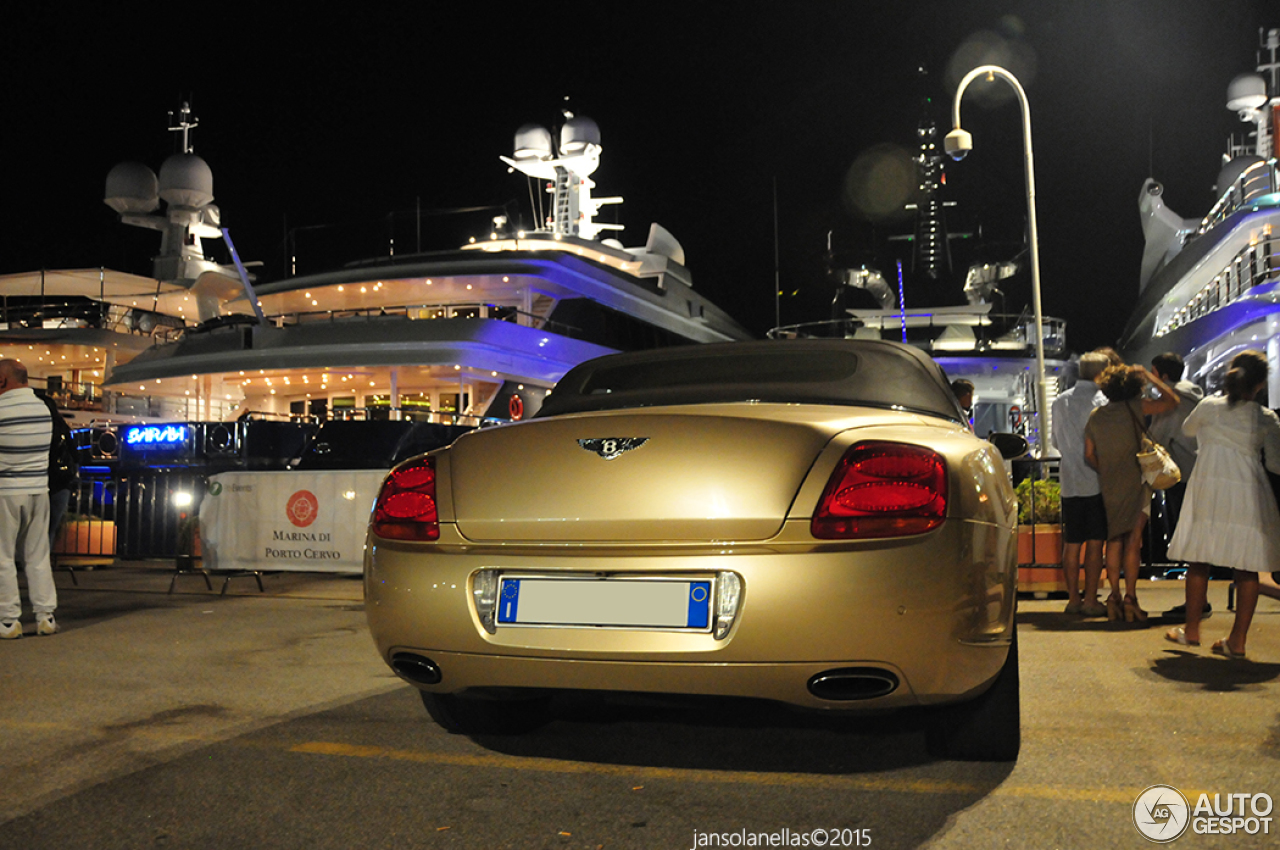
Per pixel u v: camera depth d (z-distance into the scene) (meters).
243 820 2.52
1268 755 2.97
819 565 2.42
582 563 2.59
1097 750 3.05
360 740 3.30
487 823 2.47
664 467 2.58
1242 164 33.41
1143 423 5.76
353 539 8.38
